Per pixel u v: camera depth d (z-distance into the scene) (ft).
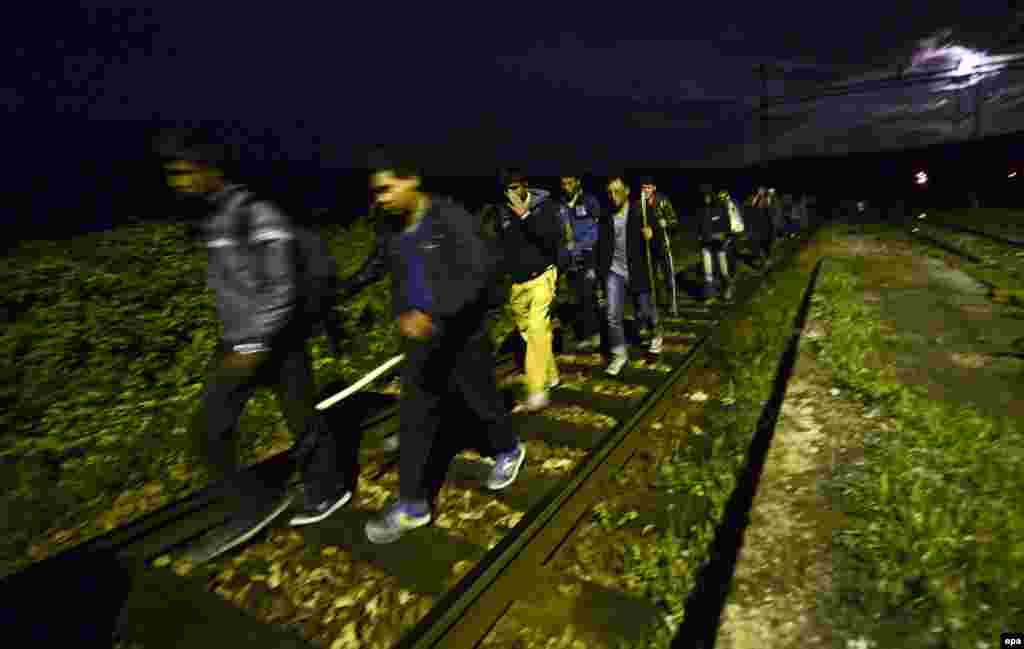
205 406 7.52
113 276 13.41
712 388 15.81
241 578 7.99
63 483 10.39
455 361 8.94
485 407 9.46
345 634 6.99
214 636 6.99
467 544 8.57
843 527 8.23
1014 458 9.92
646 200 20.06
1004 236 40.01
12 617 7.34
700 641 6.95
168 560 8.30
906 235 50.72
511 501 9.77
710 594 7.70
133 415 12.23
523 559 8.12
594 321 19.57
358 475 10.73
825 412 12.24
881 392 12.91
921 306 22.39
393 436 12.22
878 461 9.89
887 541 7.81
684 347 19.20
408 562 8.23
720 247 26.32
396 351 17.87
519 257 12.73
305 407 8.63
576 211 19.24
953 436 10.73
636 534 9.27
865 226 67.62
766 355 17.54
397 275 8.20
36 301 12.05
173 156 6.79
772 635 6.46
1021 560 7.23
